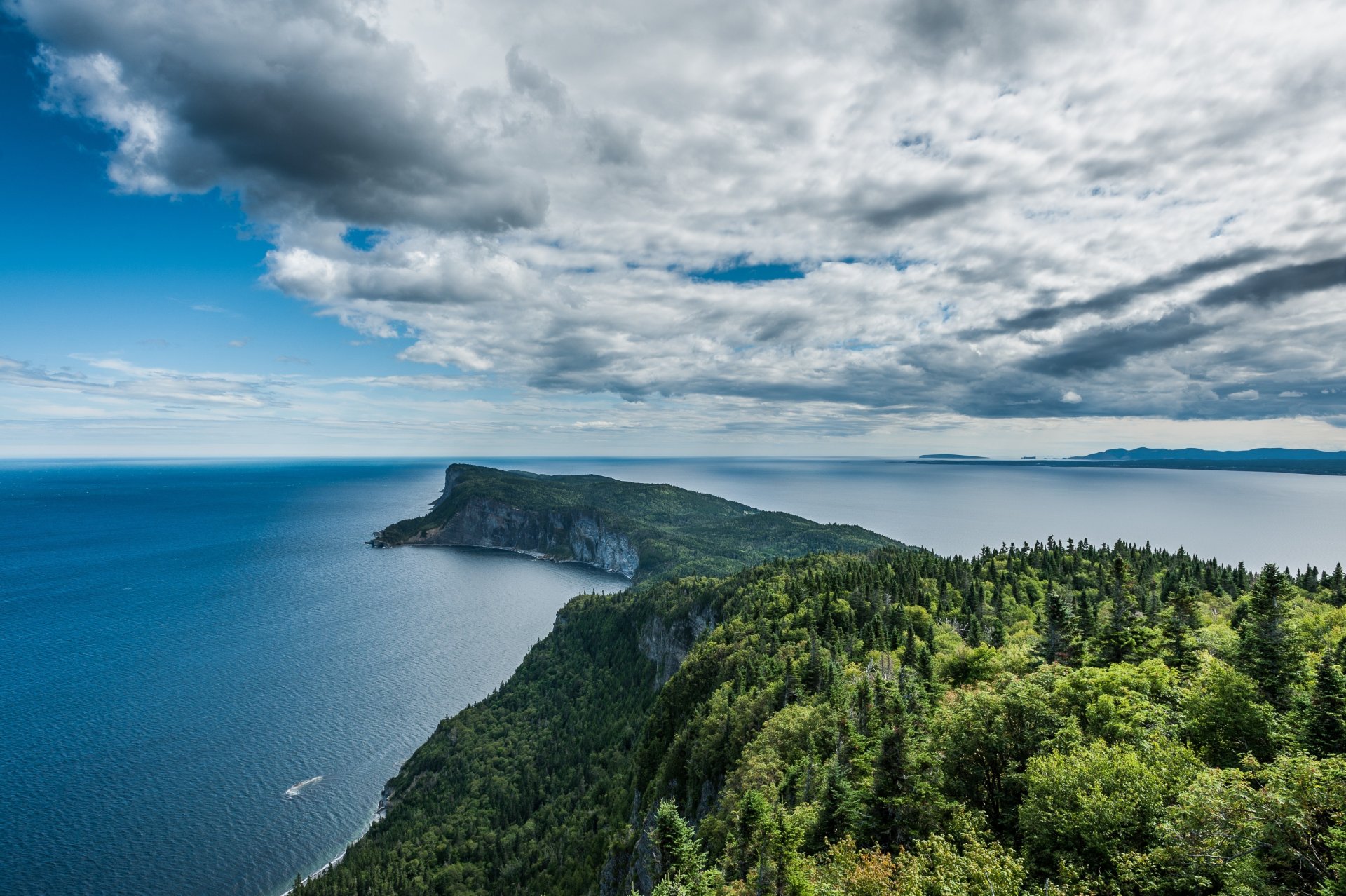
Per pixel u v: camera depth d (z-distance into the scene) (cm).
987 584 18200
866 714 7669
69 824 16688
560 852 14562
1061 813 4225
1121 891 3759
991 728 5525
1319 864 3114
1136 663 8694
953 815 5116
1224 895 3294
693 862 5581
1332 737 4631
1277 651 6494
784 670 11862
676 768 11725
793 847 5297
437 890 13838
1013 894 3809
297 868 15325
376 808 17938
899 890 4325
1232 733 5112
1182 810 3719
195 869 15100
